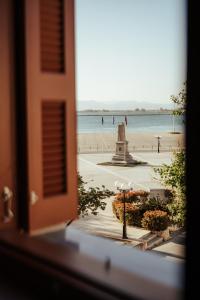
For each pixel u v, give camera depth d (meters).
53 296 1.59
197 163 1.14
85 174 20.09
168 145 32.41
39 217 1.94
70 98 1.99
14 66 1.93
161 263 1.69
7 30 1.90
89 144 33.72
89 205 9.91
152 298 1.37
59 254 1.73
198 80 1.13
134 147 31.47
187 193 1.16
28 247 1.79
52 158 1.96
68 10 1.97
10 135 1.93
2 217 1.94
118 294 1.41
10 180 1.94
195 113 1.14
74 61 2.00
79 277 1.54
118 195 11.16
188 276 1.20
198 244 1.17
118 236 9.69
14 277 1.76
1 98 1.91
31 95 1.88
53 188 1.98
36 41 1.89
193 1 1.15
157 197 10.33
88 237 2.01
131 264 1.67
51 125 1.95
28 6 1.87
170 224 9.55
